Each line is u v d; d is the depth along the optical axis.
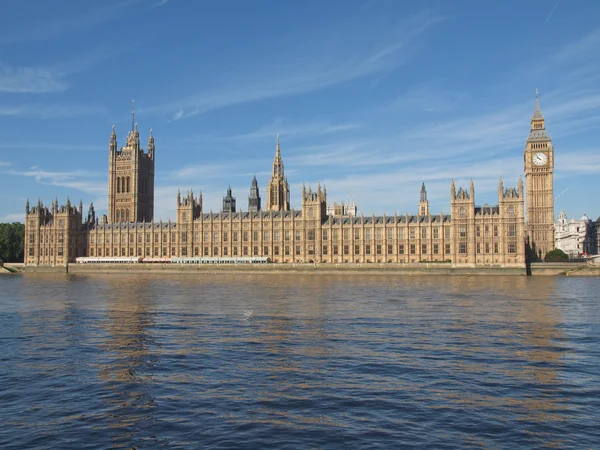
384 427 32.81
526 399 37.66
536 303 93.75
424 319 73.12
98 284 157.25
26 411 35.91
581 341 57.16
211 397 38.41
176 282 166.38
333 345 55.28
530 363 47.38
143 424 33.53
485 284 147.75
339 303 94.19
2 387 40.94
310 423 33.50
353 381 41.94
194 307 89.06
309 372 44.59
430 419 34.03
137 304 94.75
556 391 39.34
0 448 30.17
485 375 43.53
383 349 53.19
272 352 52.03
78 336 61.47
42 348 54.69
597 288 129.88
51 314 81.31
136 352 52.44
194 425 33.31
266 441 30.91
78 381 42.47
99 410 36.00
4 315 80.31
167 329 65.81
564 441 30.83
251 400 37.69
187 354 51.38
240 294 115.12
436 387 40.34
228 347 54.44
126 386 41.09
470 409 35.72
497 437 31.33
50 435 31.94
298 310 83.94
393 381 41.94
